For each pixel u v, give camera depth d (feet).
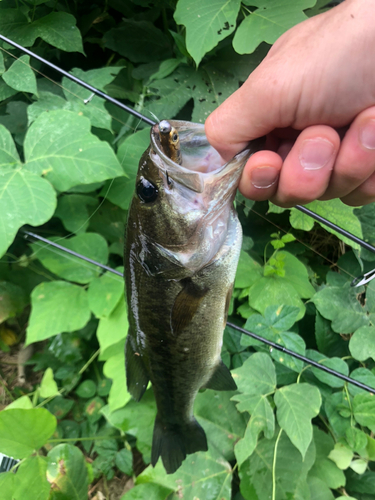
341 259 0.99
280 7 0.82
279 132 0.61
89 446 1.21
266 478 0.92
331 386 0.96
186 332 0.64
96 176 0.86
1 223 0.81
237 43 0.83
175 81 0.98
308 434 0.82
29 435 0.90
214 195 0.57
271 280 0.97
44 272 1.32
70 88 0.95
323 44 0.50
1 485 0.87
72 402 1.30
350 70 0.50
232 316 1.08
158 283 0.61
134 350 0.70
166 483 0.95
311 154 0.53
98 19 1.13
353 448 0.91
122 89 1.05
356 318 0.97
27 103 1.02
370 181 0.60
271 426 0.86
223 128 0.57
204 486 0.94
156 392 0.75
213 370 0.70
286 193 0.56
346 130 0.56
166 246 0.59
